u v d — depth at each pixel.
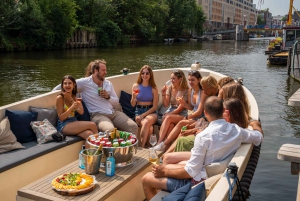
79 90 4.19
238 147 2.51
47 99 4.01
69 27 34.47
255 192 4.31
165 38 60.12
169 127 4.03
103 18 42.34
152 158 3.04
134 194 3.11
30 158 3.13
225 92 3.21
